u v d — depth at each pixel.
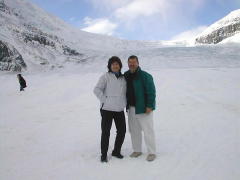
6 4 177.38
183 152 5.23
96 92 4.98
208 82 17.08
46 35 148.88
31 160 5.47
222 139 5.89
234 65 52.62
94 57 96.38
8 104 15.02
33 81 30.41
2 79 37.66
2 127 9.01
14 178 4.61
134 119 5.10
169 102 11.52
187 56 70.69
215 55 70.31
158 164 4.70
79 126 8.29
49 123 9.17
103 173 4.50
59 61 103.00
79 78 27.14
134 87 4.90
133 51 91.69
